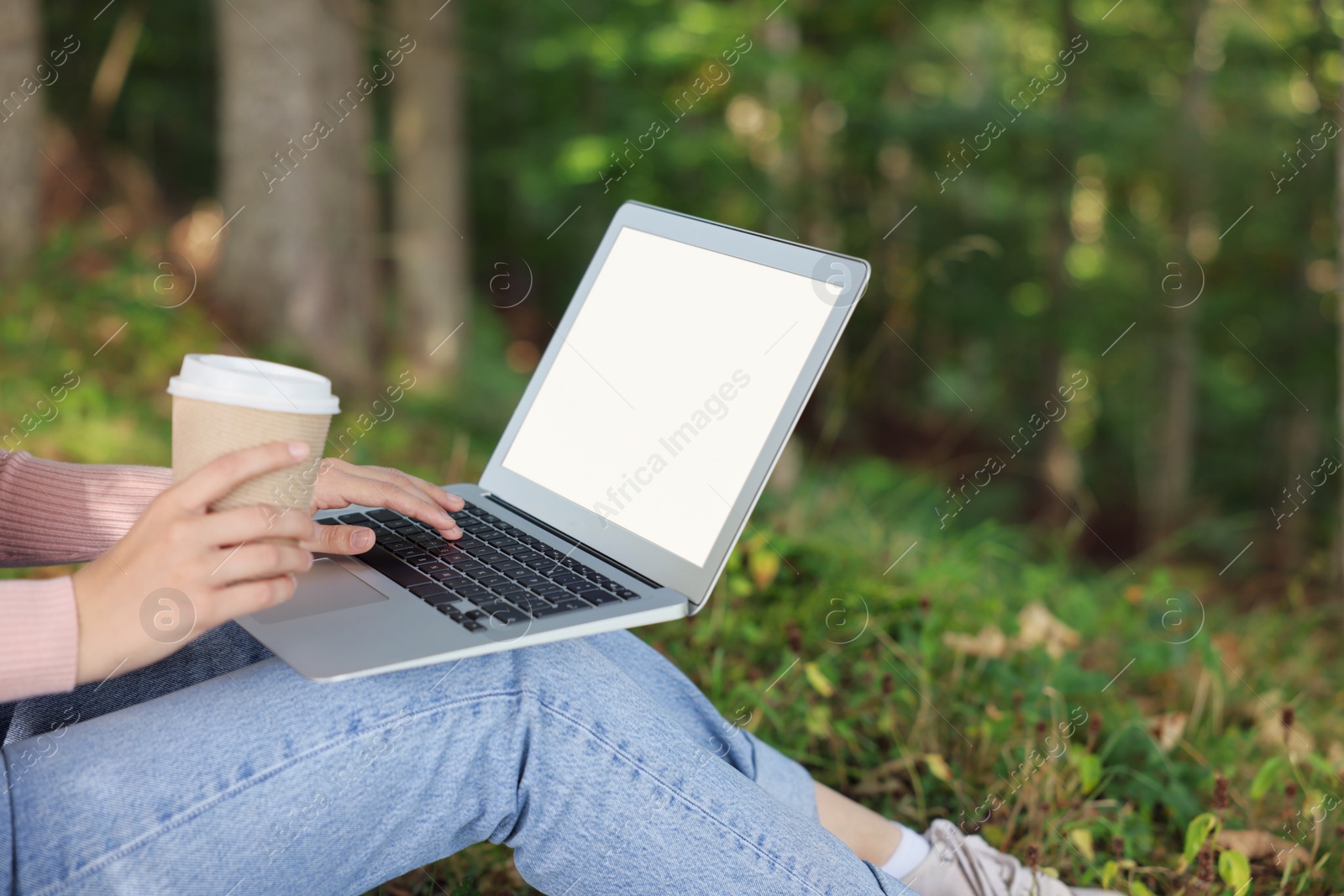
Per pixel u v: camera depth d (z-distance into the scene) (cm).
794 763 138
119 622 84
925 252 1071
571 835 101
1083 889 140
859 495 427
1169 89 1088
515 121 1060
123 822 85
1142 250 1117
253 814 89
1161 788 174
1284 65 1060
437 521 134
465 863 155
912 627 231
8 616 82
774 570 237
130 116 881
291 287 638
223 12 632
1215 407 1355
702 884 102
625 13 979
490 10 1010
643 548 133
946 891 136
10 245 515
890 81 1063
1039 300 1108
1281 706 231
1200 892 147
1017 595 287
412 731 95
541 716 100
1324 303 1102
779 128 1020
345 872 97
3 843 83
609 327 154
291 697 93
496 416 691
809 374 130
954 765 186
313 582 116
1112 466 1349
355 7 662
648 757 102
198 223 750
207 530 85
